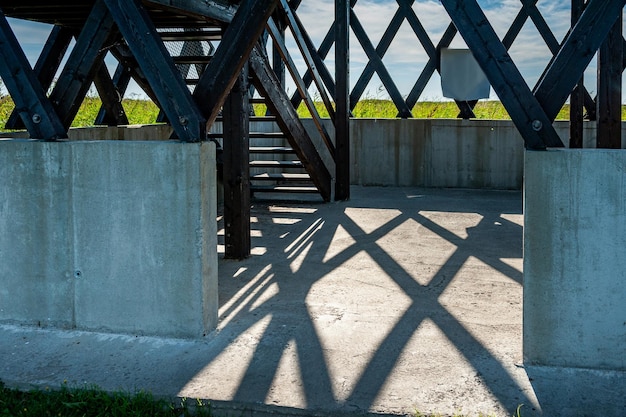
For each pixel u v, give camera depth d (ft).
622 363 10.71
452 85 33.94
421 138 34.37
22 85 12.67
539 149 10.69
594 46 10.40
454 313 13.78
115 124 24.63
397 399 9.70
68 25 17.26
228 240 18.85
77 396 9.96
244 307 14.25
